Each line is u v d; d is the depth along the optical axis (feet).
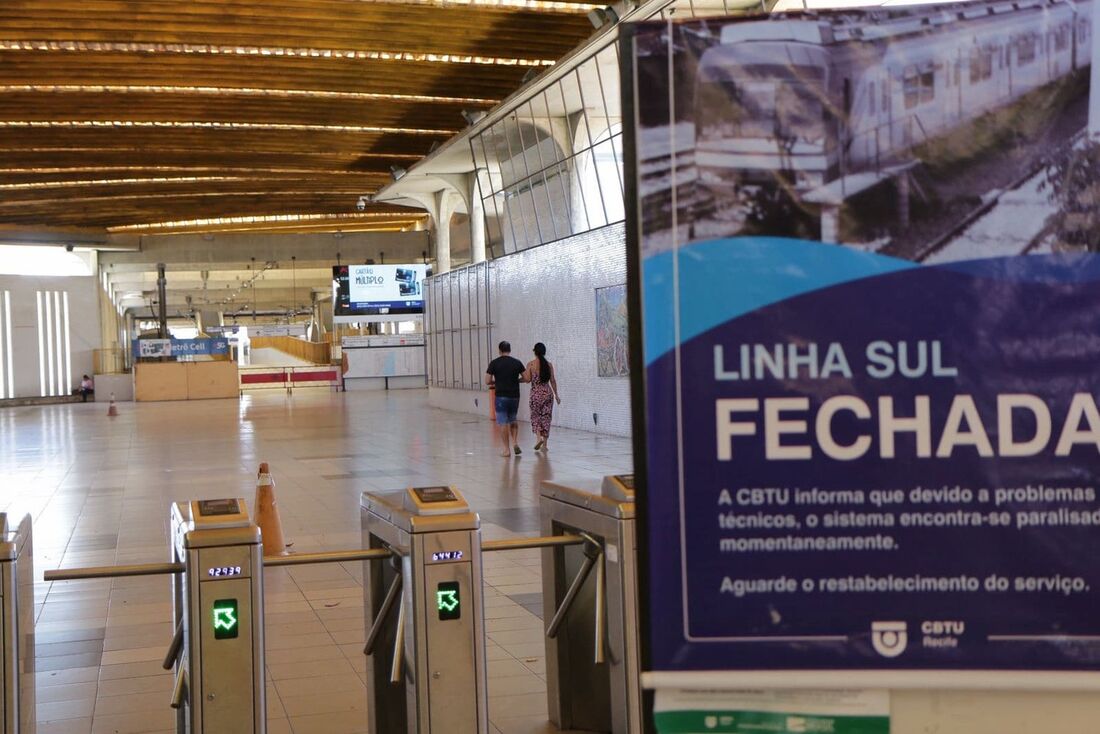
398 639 14.70
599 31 63.87
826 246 8.35
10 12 61.31
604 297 69.51
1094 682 8.26
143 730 17.94
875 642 8.38
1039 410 8.30
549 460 56.85
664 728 8.50
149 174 121.19
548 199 88.33
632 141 8.39
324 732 17.53
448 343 107.65
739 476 8.39
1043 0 8.31
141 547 34.88
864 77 8.35
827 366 8.36
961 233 8.34
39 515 42.70
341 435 78.02
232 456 64.44
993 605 8.32
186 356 155.02
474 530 14.85
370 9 64.03
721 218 8.36
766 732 8.48
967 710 8.41
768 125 8.36
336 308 157.99
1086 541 8.29
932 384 8.33
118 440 80.43
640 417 8.42
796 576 8.39
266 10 62.85
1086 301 8.30
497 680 20.03
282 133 101.76
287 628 23.85
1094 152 8.32
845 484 8.36
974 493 8.33
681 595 8.42
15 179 118.11
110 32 65.67
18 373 158.10
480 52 73.51
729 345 8.38
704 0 55.88
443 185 129.59
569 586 17.61
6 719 13.23
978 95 8.33
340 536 35.70
